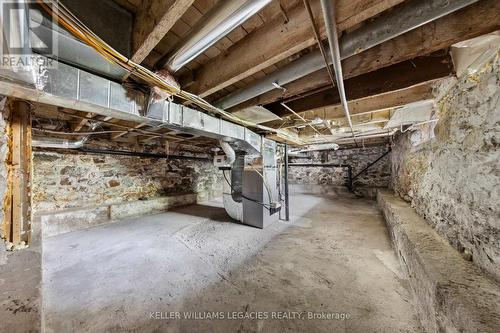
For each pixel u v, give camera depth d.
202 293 1.62
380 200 4.50
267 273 1.91
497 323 0.78
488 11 0.93
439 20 1.07
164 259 2.20
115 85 1.38
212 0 0.97
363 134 3.71
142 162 4.17
